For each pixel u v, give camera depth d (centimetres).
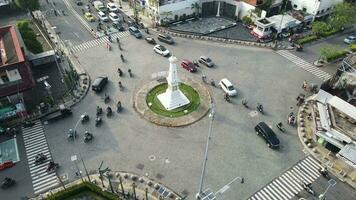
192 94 6975
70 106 6625
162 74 7556
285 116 6406
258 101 6781
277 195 4956
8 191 5009
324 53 7875
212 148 5706
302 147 5744
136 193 4931
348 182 5125
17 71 6103
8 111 6134
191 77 7469
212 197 4884
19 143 5816
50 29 9406
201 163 5431
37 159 5425
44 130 6075
